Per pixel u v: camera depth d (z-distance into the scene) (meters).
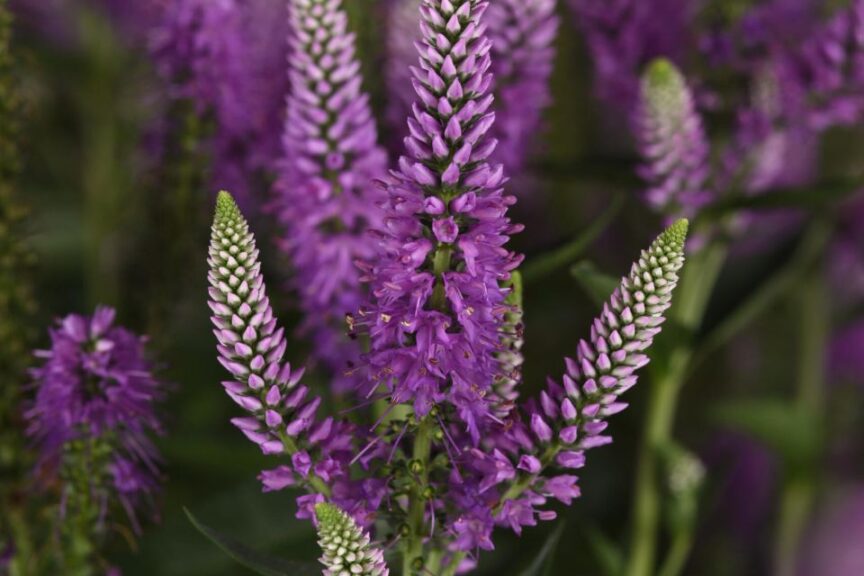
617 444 0.64
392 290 0.38
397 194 0.37
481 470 0.39
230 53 0.50
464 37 0.37
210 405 0.59
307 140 0.45
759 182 0.53
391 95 0.49
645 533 0.54
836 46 0.51
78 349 0.43
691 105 0.50
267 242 0.51
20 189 0.49
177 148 0.52
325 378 0.49
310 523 0.50
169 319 0.54
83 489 0.44
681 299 0.52
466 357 0.38
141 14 0.55
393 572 0.43
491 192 0.38
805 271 0.62
